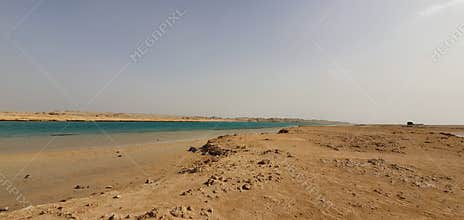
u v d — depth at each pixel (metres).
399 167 11.87
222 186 7.93
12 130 39.94
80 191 9.02
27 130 40.28
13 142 22.83
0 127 47.97
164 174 11.45
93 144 22.25
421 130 44.25
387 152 17.22
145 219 5.35
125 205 6.30
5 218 5.40
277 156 13.76
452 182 9.68
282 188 8.10
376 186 8.84
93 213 5.72
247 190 7.72
